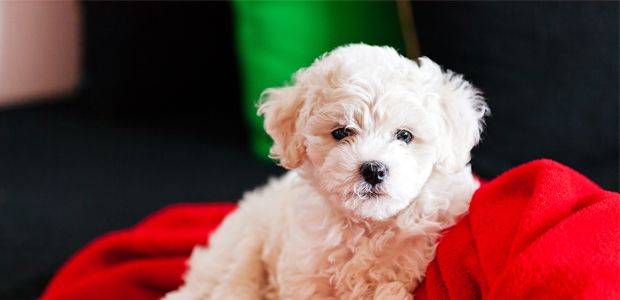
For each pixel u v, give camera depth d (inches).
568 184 48.4
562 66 88.8
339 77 56.2
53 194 122.8
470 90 64.4
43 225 110.6
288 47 123.0
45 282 93.2
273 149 65.2
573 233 41.2
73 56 197.5
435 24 97.7
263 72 126.3
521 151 94.6
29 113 179.9
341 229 57.6
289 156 61.2
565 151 92.0
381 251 55.6
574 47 87.5
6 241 104.7
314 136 56.9
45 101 195.5
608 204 44.4
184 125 167.0
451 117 57.0
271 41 123.5
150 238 93.5
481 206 52.5
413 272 53.3
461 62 96.7
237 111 179.2
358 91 53.3
